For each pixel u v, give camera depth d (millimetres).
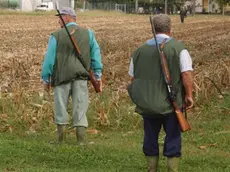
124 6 134125
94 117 12750
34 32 46625
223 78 16375
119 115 12883
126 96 14750
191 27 56656
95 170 8750
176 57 7820
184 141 11336
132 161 9422
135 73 8008
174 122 7926
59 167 8961
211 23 67062
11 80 17656
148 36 40188
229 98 14664
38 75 19062
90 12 112875
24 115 12445
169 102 7844
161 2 130875
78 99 10305
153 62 7852
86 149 10031
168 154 7969
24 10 100438
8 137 11320
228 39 35531
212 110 13672
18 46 32156
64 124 10484
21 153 9562
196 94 14281
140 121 12766
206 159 9758
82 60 10219
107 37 38375
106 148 10312
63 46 10188
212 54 25312
